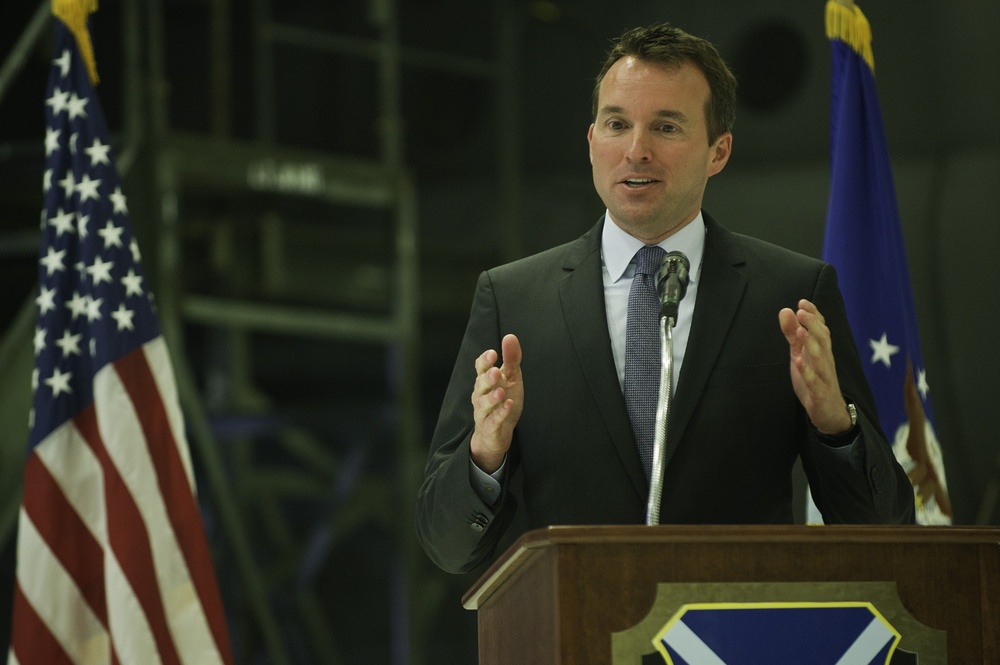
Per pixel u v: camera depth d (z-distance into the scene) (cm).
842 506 607
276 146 2269
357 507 2319
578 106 2545
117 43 1973
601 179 648
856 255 892
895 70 2369
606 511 618
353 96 2545
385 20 2380
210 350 2331
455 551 602
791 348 554
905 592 496
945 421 2320
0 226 1847
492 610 559
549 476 629
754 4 2453
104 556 890
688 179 640
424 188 2625
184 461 909
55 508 887
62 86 939
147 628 867
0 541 1675
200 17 2288
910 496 614
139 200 1875
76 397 908
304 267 2170
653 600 476
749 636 480
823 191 2423
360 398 2706
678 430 618
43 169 1766
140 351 911
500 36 2533
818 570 490
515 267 690
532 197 2581
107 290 908
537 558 491
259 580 2014
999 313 2294
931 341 2334
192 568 894
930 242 2338
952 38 2331
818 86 2423
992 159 2309
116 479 884
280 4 2533
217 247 2100
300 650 2350
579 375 635
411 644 2269
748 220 2467
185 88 2281
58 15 941
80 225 923
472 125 2612
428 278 2544
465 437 643
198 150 1977
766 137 2461
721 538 478
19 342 1692
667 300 591
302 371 2725
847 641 487
